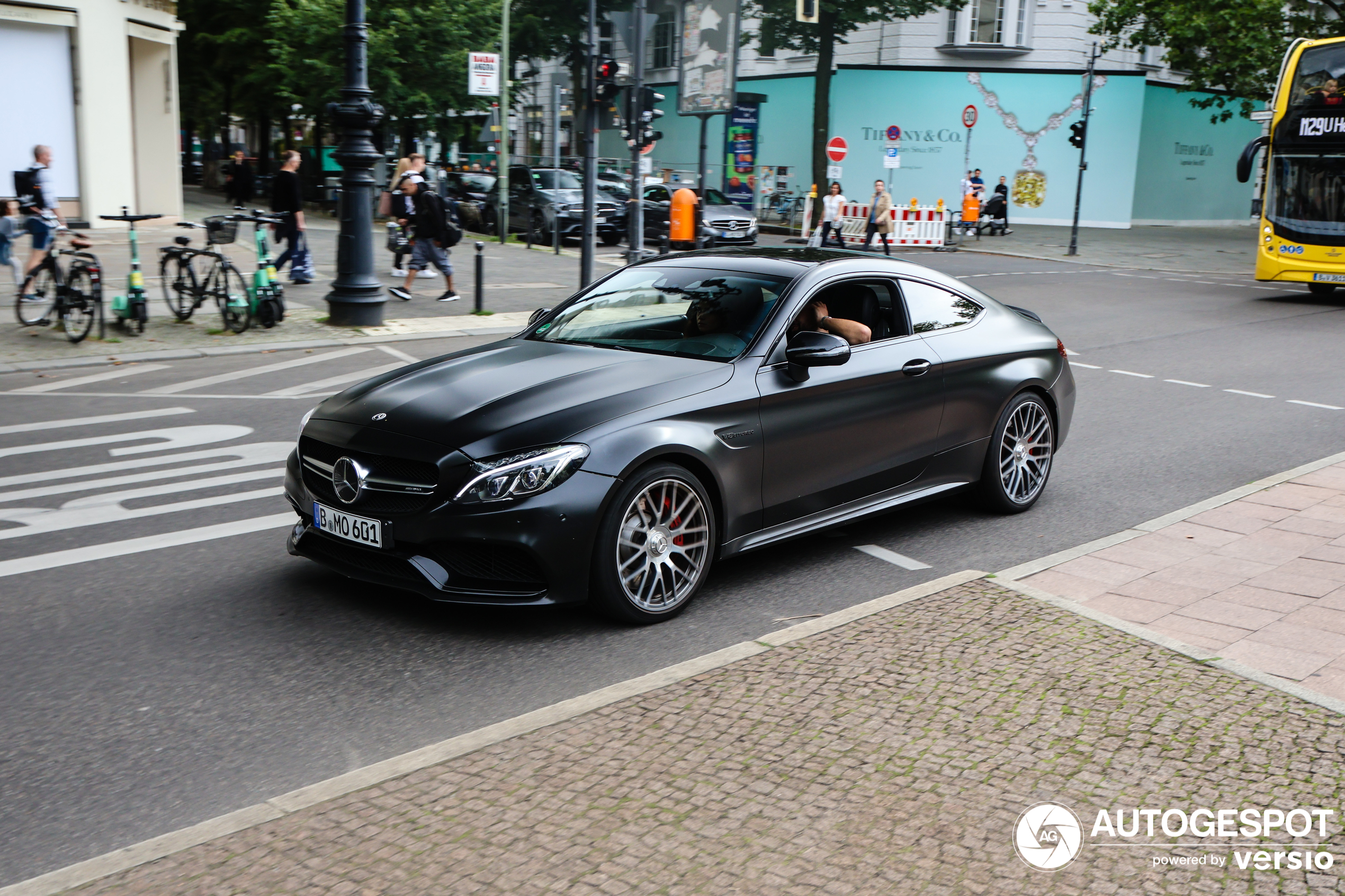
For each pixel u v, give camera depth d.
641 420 4.74
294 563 5.65
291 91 32.09
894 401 5.80
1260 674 4.14
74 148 23.55
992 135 40.34
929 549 6.02
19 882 2.99
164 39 26.36
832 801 3.25
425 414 4.80
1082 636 4.50
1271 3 28.03
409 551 4.63
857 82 40.31
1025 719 3.76
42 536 6.01
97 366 11.30
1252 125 45.06
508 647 4.63
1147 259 28.98
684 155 46.41
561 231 27.16
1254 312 17.55
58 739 3.83
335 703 4.12
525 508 4.47
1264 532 6.13
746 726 3.71
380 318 14.06
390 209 17.94
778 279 5.67
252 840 3.07
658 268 6.13
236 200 34.53
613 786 3.34
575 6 40.91
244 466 7.50
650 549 4.80
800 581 5.48
